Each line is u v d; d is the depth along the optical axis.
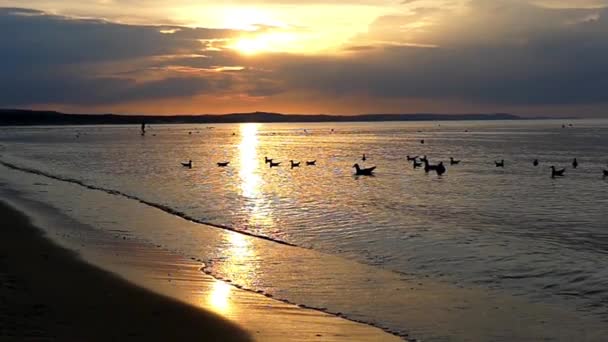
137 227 25.50
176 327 12.63
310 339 12.27
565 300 15.63
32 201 33.25
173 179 49.53
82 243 21.47
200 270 18.03
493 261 20.11
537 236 25.03
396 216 29.95
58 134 182.00
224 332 12.45
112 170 58.22
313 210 31.64
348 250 21.56
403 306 14.84
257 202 34.78
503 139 141.88
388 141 136.38
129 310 13.62
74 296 14.51
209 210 31.17
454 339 12.66
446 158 78.50
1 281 15.50
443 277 17.91
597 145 109.56
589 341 12.66
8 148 99.69
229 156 83.81
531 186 45.75
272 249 21.47
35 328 12.07
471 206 34.25
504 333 13.05
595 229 26.91
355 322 13.54
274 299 15.17
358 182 48.47
